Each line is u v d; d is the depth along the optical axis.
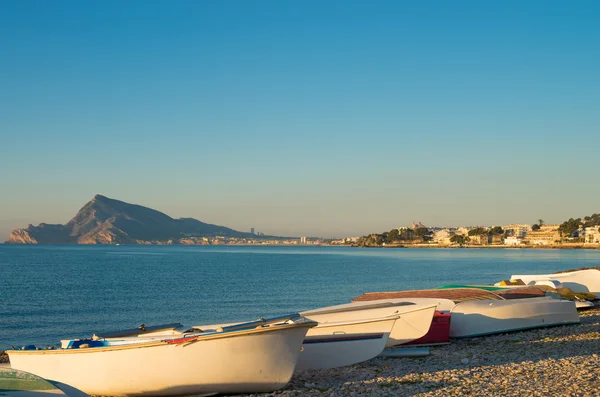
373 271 99.56
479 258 165.12
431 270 102.19
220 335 15.12
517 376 16.38
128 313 42.72
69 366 16.20
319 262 143.75
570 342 22.19
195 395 15.73
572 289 35.88
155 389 15.68
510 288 28.78
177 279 78.44
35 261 139.50
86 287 64.81
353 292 59.00
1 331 34.91
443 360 19.31
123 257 176.12
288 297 53.94
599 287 36.09
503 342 22.86
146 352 15.54
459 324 24.06
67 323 38.03
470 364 18.45
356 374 17.53
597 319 28.88
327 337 18.38
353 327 19.14
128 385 15.77
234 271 99.75
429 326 20.77
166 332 18.34
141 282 72.62
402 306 21.81
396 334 21.05
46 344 30.47
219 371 15.30
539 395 14.24
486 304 25.05
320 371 18.11
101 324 37.59
